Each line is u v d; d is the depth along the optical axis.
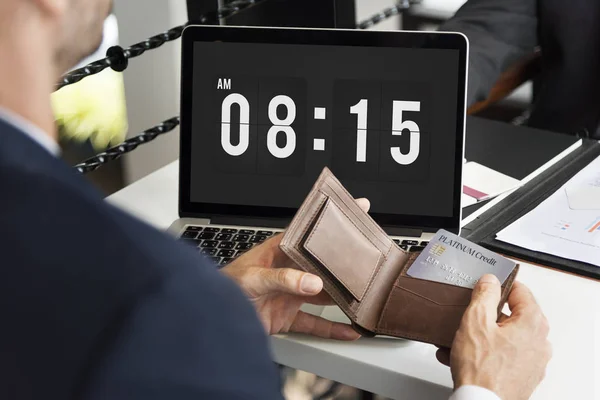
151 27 1.83
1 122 0.41
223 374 0.41
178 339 0.39
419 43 1.08
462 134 1.07
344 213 0.89
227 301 0.42
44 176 0.40
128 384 0.38
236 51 1.10
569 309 0.95
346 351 0.89
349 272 0.87
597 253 1.04
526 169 1.25
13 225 0.39
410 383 0.86
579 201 1.17
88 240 0.40
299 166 1.10
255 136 1.10
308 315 0.91
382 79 1.08
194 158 1.11
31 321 0.39
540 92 1.91
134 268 0.40
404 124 1.08
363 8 2.50
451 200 1.08
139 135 1.31
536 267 1.03
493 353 0.77
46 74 0.44
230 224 1.12
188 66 1.11
